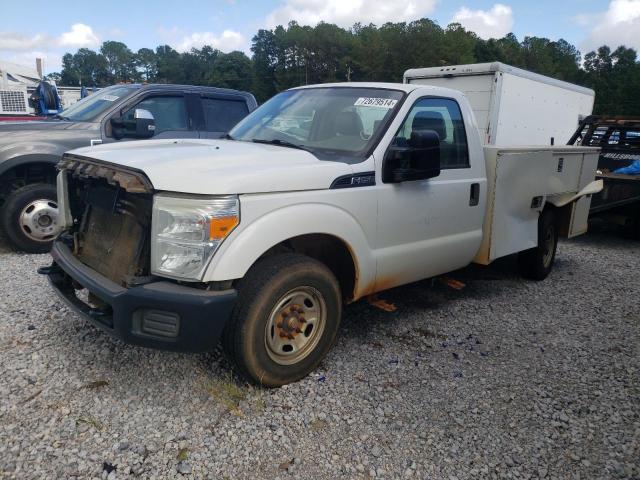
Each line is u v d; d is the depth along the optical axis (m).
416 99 4.37
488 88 11.96
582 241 9.38
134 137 7.20
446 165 4.64
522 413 3.46
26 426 3.04
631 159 9.79
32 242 6.50
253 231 3.19
